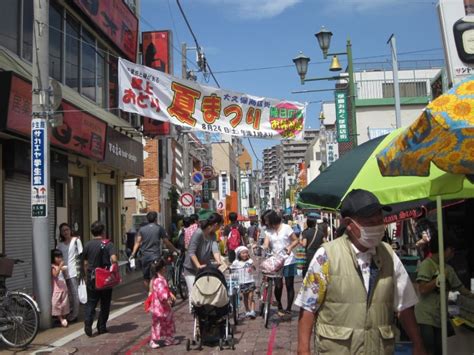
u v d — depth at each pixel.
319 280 3.13
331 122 35.19
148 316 10.49
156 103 12.09
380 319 3.08
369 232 3.06
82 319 10.32
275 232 9.41
